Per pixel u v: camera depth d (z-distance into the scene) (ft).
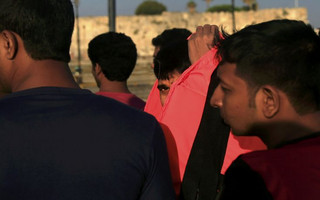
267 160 3.38
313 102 3.51
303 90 3.46
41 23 4.09
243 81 3.56
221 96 3.93
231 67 3.63
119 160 4.04
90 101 4.16
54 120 3.98
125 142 4.08
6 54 4.13
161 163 4.31
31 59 4.16
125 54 9.12
